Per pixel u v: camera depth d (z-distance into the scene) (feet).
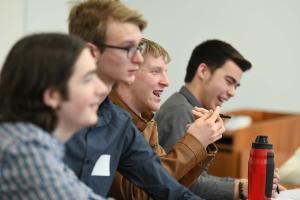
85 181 8.20
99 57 8.21
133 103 10.92
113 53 8.18
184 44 29.66
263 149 9.16
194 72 14.29
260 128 23.41
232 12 29.91
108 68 8.25
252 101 30.30
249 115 28.91
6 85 6.09
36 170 5.68
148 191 9.25
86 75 6.22
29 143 5.76
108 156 8.55
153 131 11.12
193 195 9.29
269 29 30.04
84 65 6.19
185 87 14.28
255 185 9.16
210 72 14.12
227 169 22.35
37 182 5.67
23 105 6.03
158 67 10.96
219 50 14.15
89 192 6.73
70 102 6.14
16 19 23.18
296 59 30.19
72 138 8.06
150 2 29.40
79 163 8.14
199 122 9.95
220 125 10.01
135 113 10.41
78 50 6.19
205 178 11.48
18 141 5.75
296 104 30.40
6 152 5.71
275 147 24.00
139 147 9.09
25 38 6.24
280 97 30.35
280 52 30.19
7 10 22.86
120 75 8.30
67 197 5.80
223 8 29.89
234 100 30.12
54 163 5.84
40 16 23.94
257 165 9.13
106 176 8.48
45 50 6.05
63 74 6.02
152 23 29.48
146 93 10.82
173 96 13.12
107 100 8.72
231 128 23.79
